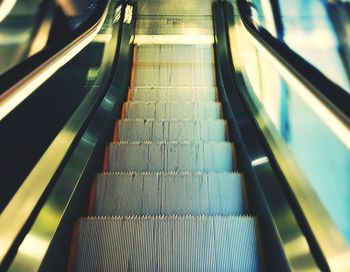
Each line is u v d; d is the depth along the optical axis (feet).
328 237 5.07
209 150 9.87
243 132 8.94
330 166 11.21
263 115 9.43
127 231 6.75
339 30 15.06
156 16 18.98
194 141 10.70
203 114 12.45
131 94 13.85
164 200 8.11
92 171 8.34
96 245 6.57
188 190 8.27
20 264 4.59
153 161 9.66
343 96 4.66
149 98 13.76
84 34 9.18
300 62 6.21
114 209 7.95
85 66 14.28
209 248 6.61
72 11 16.34
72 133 8.14
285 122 12.48
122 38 15.14
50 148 7.32
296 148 11.67
